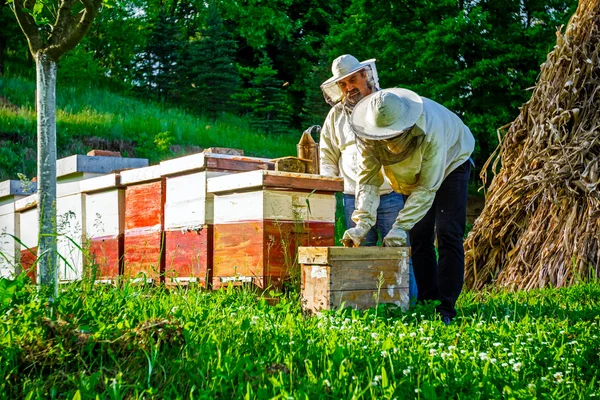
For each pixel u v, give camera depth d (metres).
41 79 4.59
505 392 2.73
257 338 3.44
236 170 5.83
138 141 19.53
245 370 2.79
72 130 18.81
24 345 3.06
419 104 4.24
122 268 6.63
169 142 18.97
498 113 21.45
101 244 6.80
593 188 8.41
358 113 4.37
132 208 6.39
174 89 28.73
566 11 22.41
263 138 25.22
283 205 5.29
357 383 2.59
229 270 5.45
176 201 5.94
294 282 5.19
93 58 33.00
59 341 3.06
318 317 4.25
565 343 3.79
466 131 4.90
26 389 2.73
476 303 5.78
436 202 4.86
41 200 4.52
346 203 6.20
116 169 7.45
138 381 2.78
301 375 2.91
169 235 6.02
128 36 33.59
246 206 5.32
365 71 5.73
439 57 21.86
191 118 25.53
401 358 3.16
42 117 4.57
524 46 22.38
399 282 4.79
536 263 8.77
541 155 9.02
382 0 24.45
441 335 3.92
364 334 3.70
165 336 3.19
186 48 29.75
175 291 5.50
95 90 26.53
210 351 2.99
